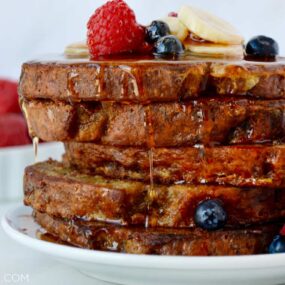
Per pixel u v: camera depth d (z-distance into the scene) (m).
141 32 0.44
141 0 0.86
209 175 0.41
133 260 0.38
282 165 0.41
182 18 0.46
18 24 0.91
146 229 0.41
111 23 0.44
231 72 0.41
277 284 0.41
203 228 0.41
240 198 0.41
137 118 0.41
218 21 0.47
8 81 0.68
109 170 0.43
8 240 0.49
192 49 0.44
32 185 0.45
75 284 0.42
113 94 0.41
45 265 0.45
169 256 0.38
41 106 0.43
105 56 0.44
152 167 0.41
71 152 0.45
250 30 0.85
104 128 0.42
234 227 0.41
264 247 0.41
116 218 0.41
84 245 0.42
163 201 0.41
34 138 0.45
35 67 0.43
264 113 0.41
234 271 0.38
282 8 0.84
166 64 0.41
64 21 0.91
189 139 0.41
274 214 0.42
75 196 0.42
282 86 0.42
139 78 0.40
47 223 0.44
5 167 0.59
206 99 0.41
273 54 0.45
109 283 0.42
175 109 0.41
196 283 0.39
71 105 0.42
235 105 0.41
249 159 0.41
